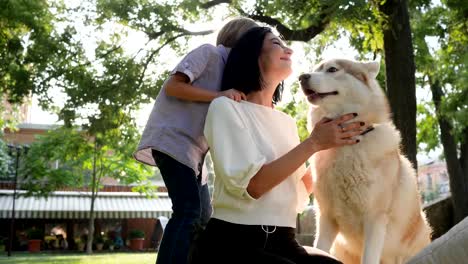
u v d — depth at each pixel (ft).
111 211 92.63
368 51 35.37
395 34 26.78
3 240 91.56
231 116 7.54
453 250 5.70
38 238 90.17
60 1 42.22
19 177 93.15
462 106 46.78
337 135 7.48
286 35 33.37
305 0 26.45
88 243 78.54
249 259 7.21
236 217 7.39
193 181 10.48
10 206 88.94
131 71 42.11
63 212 90.53
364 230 10.49
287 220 7.76
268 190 7.28
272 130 8.16
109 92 41.01
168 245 9.91
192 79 10.15
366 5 23.41
